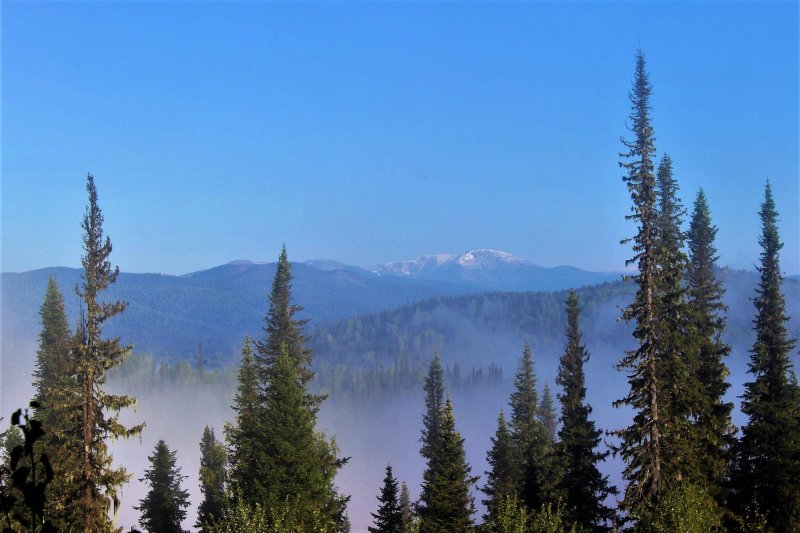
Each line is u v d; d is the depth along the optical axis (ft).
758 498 147.43
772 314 156.56
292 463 147.33
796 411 152.35
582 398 194.80
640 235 133.90
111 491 132.36
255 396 198.29
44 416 166.91
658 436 136.56
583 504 160.97
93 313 129.59
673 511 114.83
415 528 143.95
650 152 132.36
